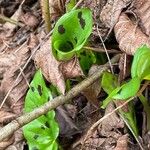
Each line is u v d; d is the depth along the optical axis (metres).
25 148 0.59
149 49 0.45
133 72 0.45
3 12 0.73
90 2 0.59
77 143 0.55
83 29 0.50
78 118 0.57
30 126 0.54
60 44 0.51
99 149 0.53
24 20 0.68
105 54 0.56
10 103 0.62
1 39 0.68
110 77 0.51
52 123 0.53
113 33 0.55
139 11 0.51
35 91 0.55
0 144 0.58
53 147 0.53
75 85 0.55
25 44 0.63
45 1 0.57
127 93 0.44
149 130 0.51
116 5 0.54
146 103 0.50
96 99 0.54
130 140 0.52
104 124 0.53
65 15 0.49
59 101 0.52
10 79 0.63
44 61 0.55
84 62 0.55
